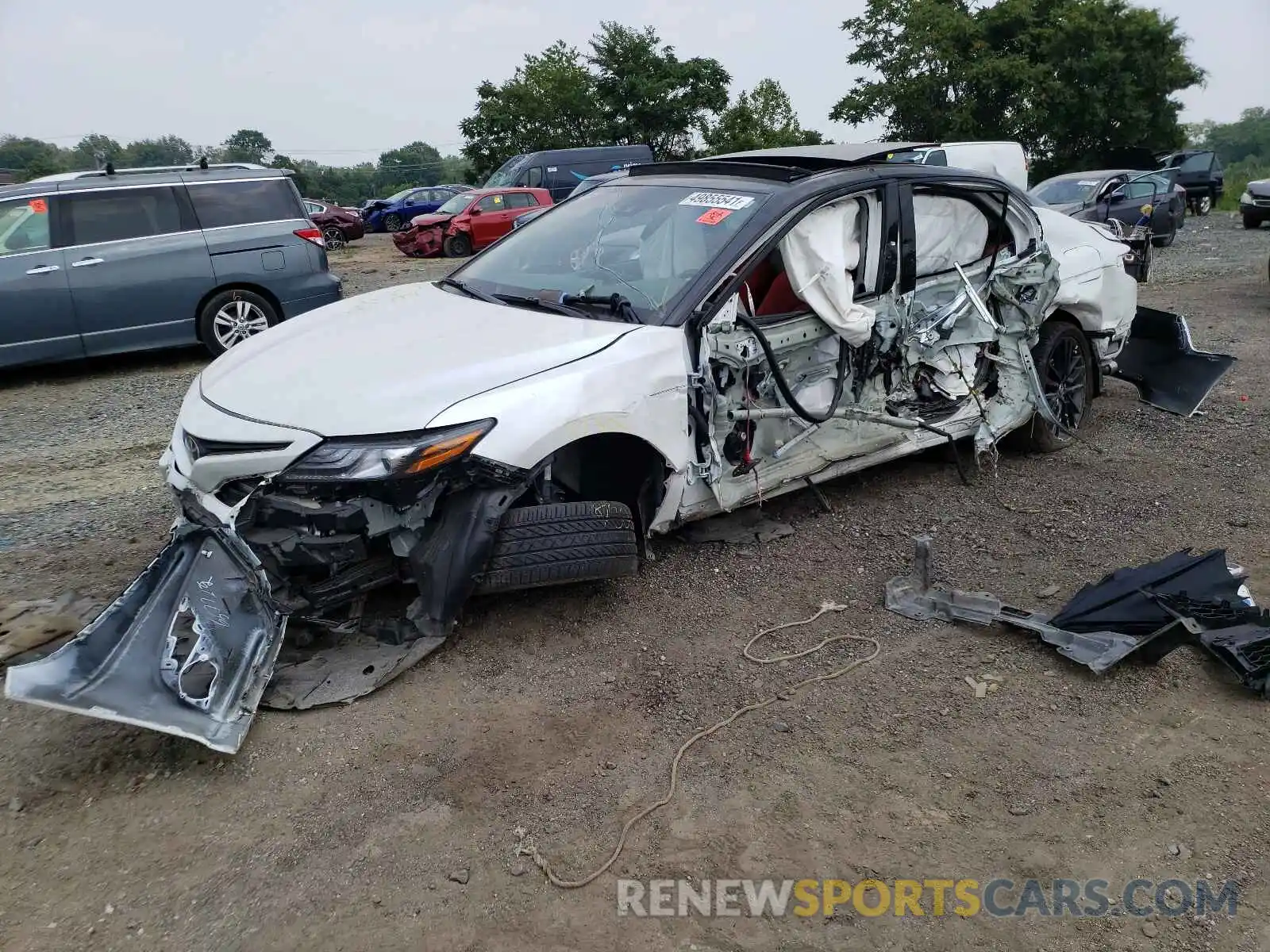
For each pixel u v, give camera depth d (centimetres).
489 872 253
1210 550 434
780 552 440
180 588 321
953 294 475
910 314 453
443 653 354
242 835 265
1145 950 229
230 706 299
